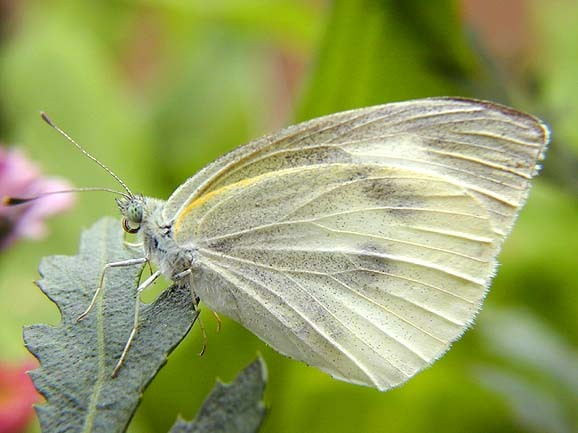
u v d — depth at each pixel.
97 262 0.10
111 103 0.16
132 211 0.11
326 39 0.13
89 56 0.16
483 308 0.13
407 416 0.13
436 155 0.11
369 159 0.11
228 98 0.17
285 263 0.11
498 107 0.11
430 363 0.11
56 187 0.12
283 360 0.13
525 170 0.11
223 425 0.09
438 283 0.11
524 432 0.13
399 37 0.12
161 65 0.18
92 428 0.09
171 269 0.11
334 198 0.11
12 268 0.14
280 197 0.11
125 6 0.18
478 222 0.11
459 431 0.13
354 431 0.13
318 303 0.11
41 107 0.16
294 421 0.13
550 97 0.15
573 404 0.13
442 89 0.13
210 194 0.11
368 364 0.11
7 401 0.11
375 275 0.11
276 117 0.17
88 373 0.10
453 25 0.12
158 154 0.17
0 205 0.12
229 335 0.13
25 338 0.10
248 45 0.17
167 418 0.13
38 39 0.16
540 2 0.16
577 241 0.14
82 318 0.10
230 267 0.11
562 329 0.14
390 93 0.13
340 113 0.11
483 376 0.13
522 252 0.14
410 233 0.11
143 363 0.10
